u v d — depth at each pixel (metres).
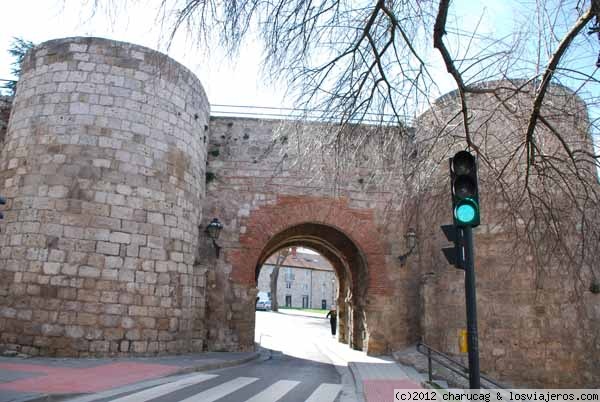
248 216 16.53
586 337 12.49
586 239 7.85
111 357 12.12
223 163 16.89
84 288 12.22
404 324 16.30
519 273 13.12
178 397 8.07
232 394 8.68
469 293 5.84
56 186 12.60
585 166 7.68
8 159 13.36
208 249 16.03
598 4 5.69
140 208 13.27
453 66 6.86
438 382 10.93
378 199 17.02
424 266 16.11
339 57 7.06
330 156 7.86
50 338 11.86
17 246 12.38
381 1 6.56
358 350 18.25
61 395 7.36
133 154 13.40
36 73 13.68
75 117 13.10
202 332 14.95
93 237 12.52
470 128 8.82
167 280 13.53
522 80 7.32
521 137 7.54
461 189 6.08
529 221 8.08
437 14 6.39
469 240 5.96
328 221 16.67
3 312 12.11
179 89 14.81
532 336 12.81
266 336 25.41
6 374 9.09
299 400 8.52
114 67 13.67
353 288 19.02
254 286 16.06
